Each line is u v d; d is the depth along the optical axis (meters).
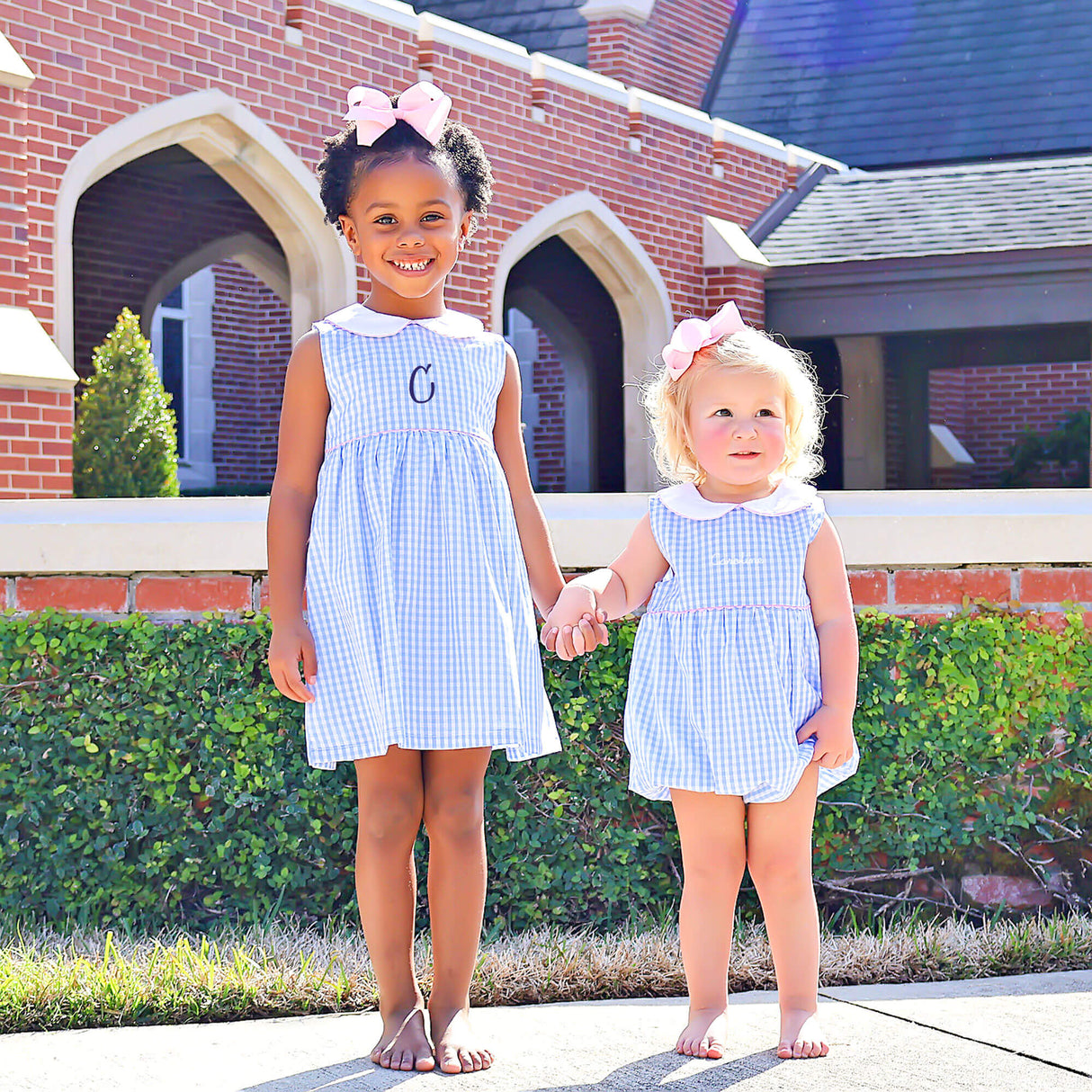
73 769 3.68
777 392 2.85
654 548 2.96
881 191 12.88
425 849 3.61
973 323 11.56
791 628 2.81
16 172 6.79
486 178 2.98
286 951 3.35
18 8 7.02
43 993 3.00
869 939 3.45
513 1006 3.11
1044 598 3.80
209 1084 2.53
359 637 2.67
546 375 15.60
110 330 9.89
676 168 11.58
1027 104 14.57
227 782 3.67
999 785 3.78
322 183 2.93
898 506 3.75
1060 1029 2.82
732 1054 2.69
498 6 15.36
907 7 15.92
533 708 2.79
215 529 3.67
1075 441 16.36
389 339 2.80
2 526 3.72
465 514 2.75
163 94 7.75
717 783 2.74
